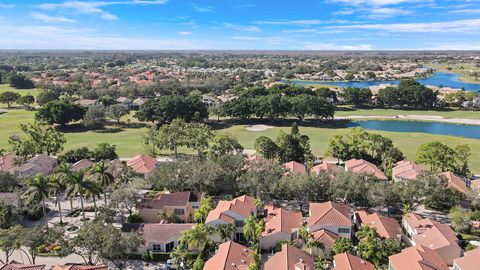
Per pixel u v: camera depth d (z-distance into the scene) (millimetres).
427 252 62656
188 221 85062
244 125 191500
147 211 84000
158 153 140500
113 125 191000
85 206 93438
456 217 77250
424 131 179750
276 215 79625
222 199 91188
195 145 128125
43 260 69188
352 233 77188
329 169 96000
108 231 61719
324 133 173625
